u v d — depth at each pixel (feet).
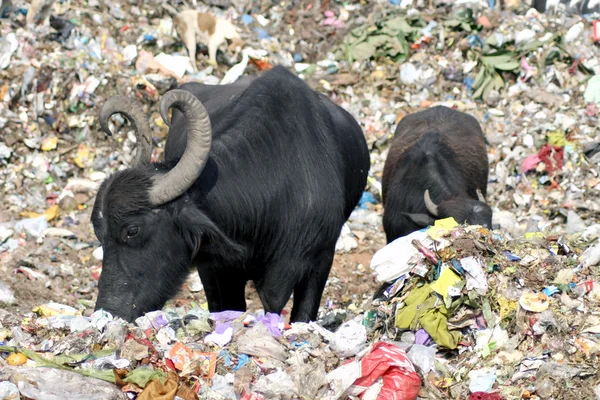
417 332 41.24
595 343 39.17
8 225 68.85
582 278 42.78
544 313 39.78
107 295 39.91
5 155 75.20
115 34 86.28
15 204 72.49
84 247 67.10
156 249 40.19
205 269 45.39
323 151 44.98
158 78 82.17
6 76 79.00
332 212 44.47
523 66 88.33
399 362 37.04
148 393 35.58
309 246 43.98
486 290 40.98
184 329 40.24
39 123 77.66
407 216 56.70
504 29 91.56
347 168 49.03
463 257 41.63
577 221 69.31
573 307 40.73
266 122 43.37
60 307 45.98
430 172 60.08
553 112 82.79
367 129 82.43
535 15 94.58
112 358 37.60
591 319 40.19
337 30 93.91
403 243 43.32
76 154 77.15
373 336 41.96
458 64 89.40
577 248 45.50
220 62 88.69
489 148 79.61
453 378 38.86
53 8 85.35
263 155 42.70
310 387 37.01
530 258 42.75
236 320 41.27
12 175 74.59
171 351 37.73
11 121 76.95
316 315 46.52
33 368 36.29
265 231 42.96
